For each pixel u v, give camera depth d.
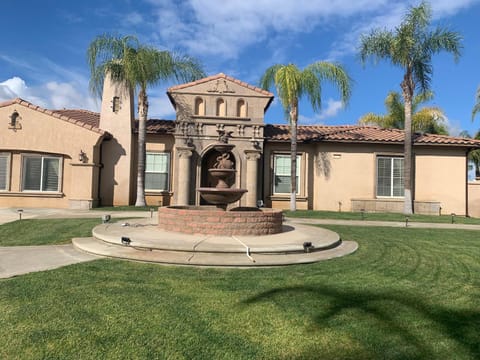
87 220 13.73
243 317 4.70
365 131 23.23
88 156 18.98
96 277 6.32
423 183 21.23
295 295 5.57
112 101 20.77
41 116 19.00
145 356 3.71
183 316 4.69
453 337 4.24
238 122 20.06
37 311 4.74
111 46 18.78
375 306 5.16
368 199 20.97
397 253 8.97
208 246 7.95
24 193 19.11
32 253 8.32
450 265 7.86
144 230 10.22
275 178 21.69
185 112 19.97
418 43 18.75
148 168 21.34
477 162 34.97
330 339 4.14
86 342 3.95
